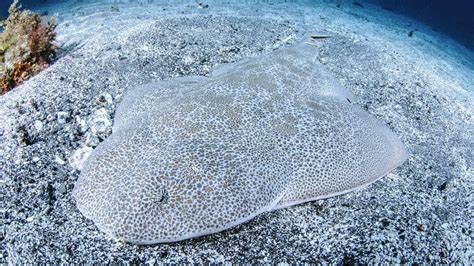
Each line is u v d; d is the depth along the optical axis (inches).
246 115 124.1
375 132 138.1
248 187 103.9
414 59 307.7
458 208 134.2
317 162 117.1
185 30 263.1
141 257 101.3
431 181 146.9
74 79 193.6
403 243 112.1
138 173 104.6
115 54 221.8
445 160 163.6
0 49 241.9
